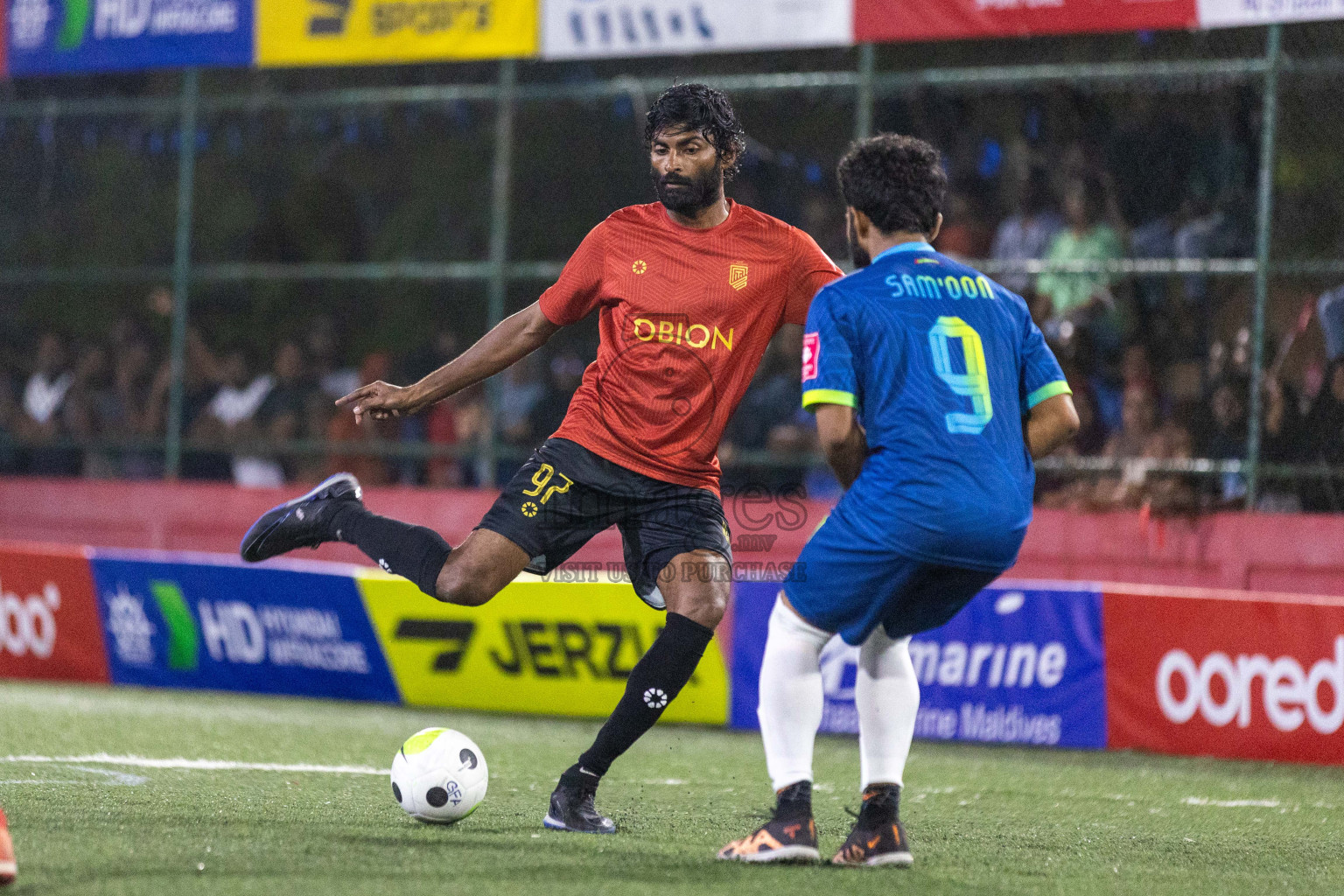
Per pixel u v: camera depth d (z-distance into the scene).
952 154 35.59
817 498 31.92
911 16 28.44
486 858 12.87
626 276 14.87
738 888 11.77
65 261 41.19
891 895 11.80
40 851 12.41
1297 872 14.01
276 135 44.16
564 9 30.36
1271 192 28.16
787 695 12.88
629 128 40.47
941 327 12.51
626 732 14.62
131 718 24.39
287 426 37.91
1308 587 27.53
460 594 14.87
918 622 12.96
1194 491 28.58
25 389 39.72
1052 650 24.31
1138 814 17.84
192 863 12.18
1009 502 12.28
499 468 35.78
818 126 38.09
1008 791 19.64
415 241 42.66
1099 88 32.47
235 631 28.92
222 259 43.38
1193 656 23.50
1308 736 22.72
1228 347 29.72
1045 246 33.31
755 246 14.79
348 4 31.78
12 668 30.42
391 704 27.91
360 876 11.90
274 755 20.52
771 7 29.17
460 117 42.78
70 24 33.94
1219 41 32.88
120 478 38.66
